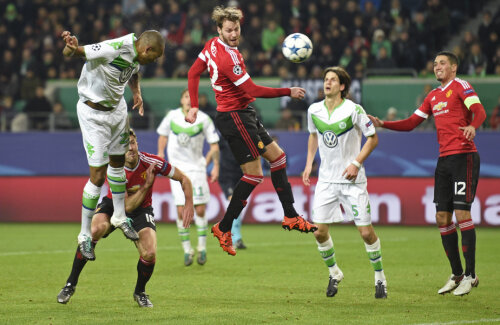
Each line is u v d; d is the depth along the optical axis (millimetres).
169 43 68250
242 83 21141
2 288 26562
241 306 23016
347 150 24828
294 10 70375
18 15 75625
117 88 21031
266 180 56375
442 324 20000
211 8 71938
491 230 50844
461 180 25141
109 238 46031
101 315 21422
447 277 29250
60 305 23094
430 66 63500
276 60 65625
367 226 24547
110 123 21422
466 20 72438
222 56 21250
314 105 25297
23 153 58438
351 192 24688
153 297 24781
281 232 50219
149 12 72375
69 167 58125
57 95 65875
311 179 55469
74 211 57906
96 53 20078
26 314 21547
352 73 62875
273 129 58812
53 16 73750
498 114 56188
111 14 74438
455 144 25328
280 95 21172
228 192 41062
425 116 26688
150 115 59250
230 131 21859
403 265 32906
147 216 23344
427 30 68188
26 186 58406
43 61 70312
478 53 63125
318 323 20250
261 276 29812
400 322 20359
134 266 32688
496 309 22422
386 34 67562
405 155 55000
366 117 24453
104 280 28547
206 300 24172
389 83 61031
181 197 33562
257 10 71188
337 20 68000
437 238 45500
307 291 26047
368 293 25547
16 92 68125
